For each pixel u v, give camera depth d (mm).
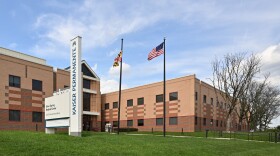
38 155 11211
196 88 43719
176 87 45281
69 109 20859
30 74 39031
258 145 23578
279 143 28297
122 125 54469
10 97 36125
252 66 46688
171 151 14914
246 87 49250
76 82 20594
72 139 16406
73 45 21375
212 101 49688
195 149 16562
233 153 17453
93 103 52031
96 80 52562
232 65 45562
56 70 43906
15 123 36344
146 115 49750
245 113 53000
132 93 53312
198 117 43781
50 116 22969
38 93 39844
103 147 14195
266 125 79375
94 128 51469
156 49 29078
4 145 12336
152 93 49281
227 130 42938
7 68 36094
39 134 17609
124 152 13367
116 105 56906
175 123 44531
